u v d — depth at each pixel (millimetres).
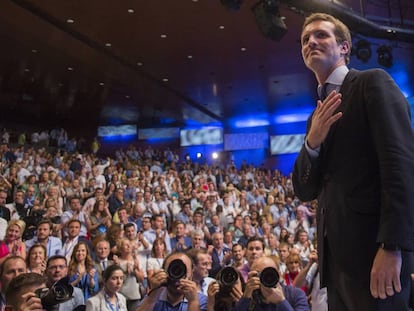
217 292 2607
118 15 9391
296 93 14820
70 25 9758
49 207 6809
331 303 1140
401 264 1009
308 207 11102
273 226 9164
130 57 11547
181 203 9344
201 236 6453
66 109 16094
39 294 2109
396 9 9836
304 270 3861
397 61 11594
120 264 4715
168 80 13250
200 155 18500
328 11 7137
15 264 3121
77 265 4352
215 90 14328
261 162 18312
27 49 10852
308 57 1277
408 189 974
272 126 18469
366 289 1027
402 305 1000
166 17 9477
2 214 6465
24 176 9672
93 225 6727
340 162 1124
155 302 2742
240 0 6668
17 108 15836
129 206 7523
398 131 1029
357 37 8555
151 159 16578
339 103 1115
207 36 10406
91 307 3689
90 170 11953
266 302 2381
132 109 16281
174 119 17938
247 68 12422
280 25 6707
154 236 6344
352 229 1064
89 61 11688
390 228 959
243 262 5227
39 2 8805
